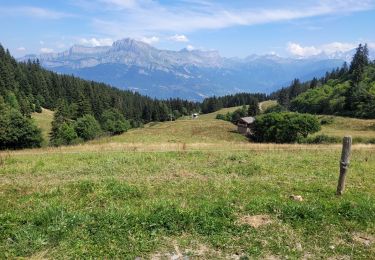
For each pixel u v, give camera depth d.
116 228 8.90
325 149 30.48
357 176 16.89
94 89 191.00
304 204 10.77
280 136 89.50
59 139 97.81
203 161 21.64
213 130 110.75
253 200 11.24
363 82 160.25
